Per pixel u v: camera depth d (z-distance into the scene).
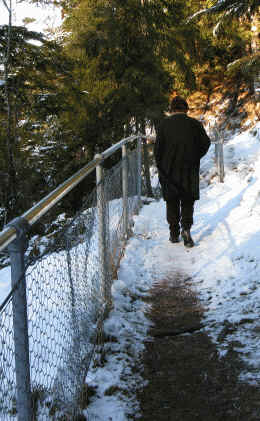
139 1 12.77
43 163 10.79
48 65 9.80
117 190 4.41
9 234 1.35
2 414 1.28
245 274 4.07
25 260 1.52
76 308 2.22
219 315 3.39
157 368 2.72
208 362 2.74
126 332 3.12
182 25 13.88
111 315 3.26
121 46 12.47
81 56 12.55
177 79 15.56
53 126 11.59
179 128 4.95
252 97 15.80
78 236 2.35
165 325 3.34
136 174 6.91
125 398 2.38
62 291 1.94
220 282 4.03
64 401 1.90
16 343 1.43
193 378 2.59
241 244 4.86
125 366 2.70
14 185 9.35
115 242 4.17
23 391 1.44
